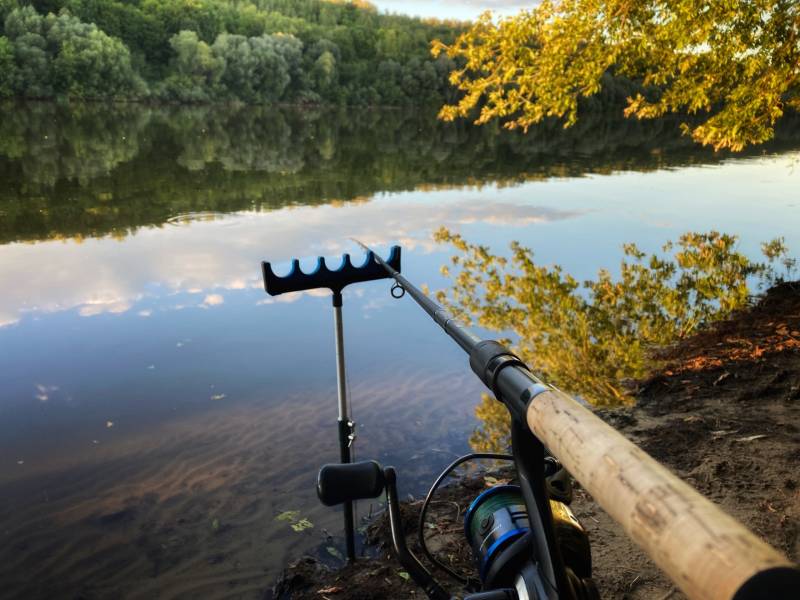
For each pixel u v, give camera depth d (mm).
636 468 484
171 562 3219
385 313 7383
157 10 84562
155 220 13375
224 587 3035
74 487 3859
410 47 106812
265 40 87188
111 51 67875
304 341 6426
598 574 2895
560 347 6539
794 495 3354
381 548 3279
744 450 3902
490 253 10695
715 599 353
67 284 8367
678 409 4770
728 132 8781
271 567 3168
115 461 4148
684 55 8875
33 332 6562
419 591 2877
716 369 5477
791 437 4043
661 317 7441
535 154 31344
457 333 1105
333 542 3367
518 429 875
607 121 65375
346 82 93000
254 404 5000
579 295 8336
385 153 31562
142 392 5184
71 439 4434
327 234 12141
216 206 15305
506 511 1280
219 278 8820
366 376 5562
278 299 7879
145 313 7258
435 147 35969
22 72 61938
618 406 5004
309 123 57656
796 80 8414
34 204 14930
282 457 4195
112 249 10531
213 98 77125
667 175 22406
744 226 13258
